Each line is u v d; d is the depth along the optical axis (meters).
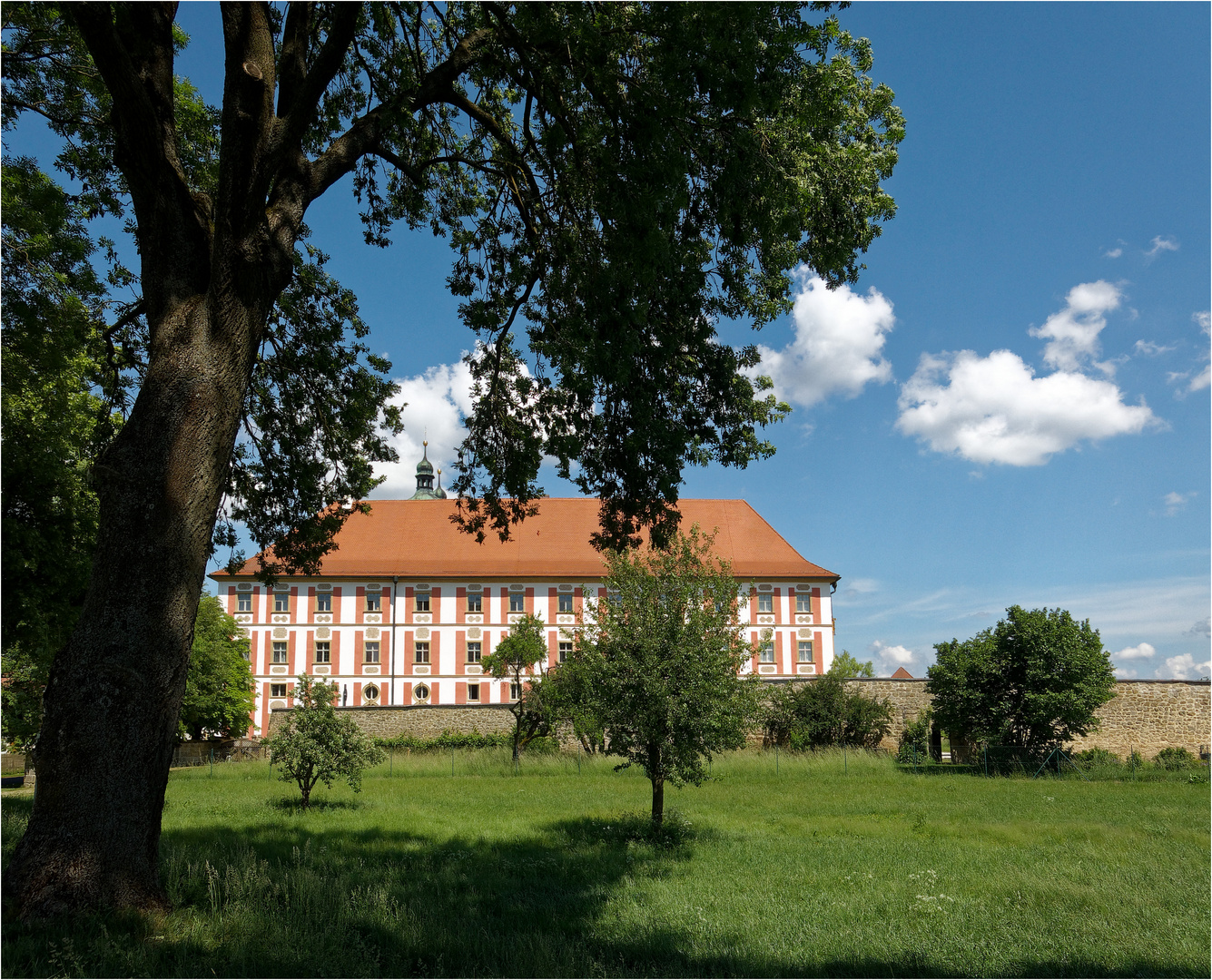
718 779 26.55
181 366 7.43
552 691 31.08
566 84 8.91
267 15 8.20
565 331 10.18
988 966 6.44
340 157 8.90
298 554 14.04
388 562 55.44
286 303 13.06
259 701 52.31
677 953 6.69
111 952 5.43
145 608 6.88
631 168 8.40
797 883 9.73
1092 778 27.38
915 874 10.04
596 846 12.57
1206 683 34.78
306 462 13.61
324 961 5.79
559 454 11.25
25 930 5.78
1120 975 6.28
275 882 8.09
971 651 30.88
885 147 10.30
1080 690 29.02
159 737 6.82
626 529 11.66
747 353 11.40
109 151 11.70
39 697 29.00
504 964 6.29
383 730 38.56
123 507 7.05
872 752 33.78
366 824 15.07
